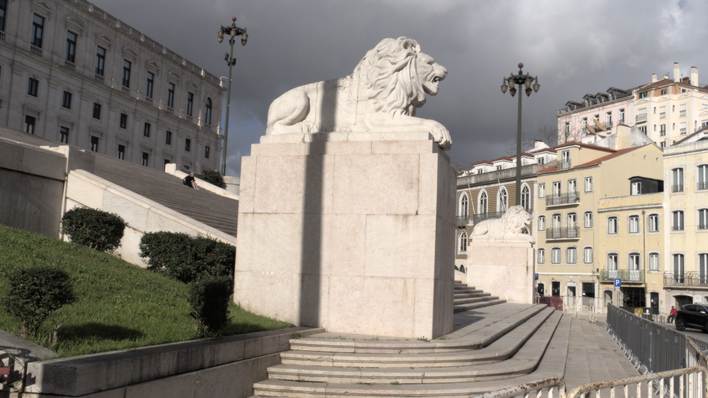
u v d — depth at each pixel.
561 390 4.43
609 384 4.66
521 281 25.22
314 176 10.11
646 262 43.75
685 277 41.22
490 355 8.86
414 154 9.70
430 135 9.98
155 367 5.74
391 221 9.66
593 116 83.00
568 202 49.16
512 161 57.34
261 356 7.68
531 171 52.34
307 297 9.88
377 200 9.77
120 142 53.97
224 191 27.44
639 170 48.44
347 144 10.03
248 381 7.27
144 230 13.03
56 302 5.86
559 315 24.47
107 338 6.39
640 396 5.12
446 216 10.38
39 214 13.02
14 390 4.91
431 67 10.67
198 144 65.19
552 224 50.69
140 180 19.47
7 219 12.16
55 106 47.06
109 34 52.81
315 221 10.01
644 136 56.09
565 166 50.88
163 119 59.41
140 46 56.53
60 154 13.64
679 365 8.33
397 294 9.49
